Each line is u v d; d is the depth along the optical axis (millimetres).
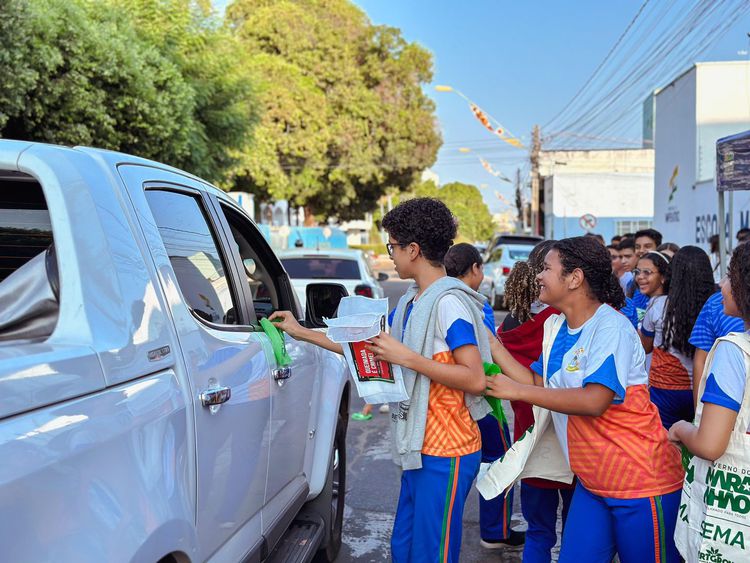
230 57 15039
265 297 3512
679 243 17094
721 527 2113
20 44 8594
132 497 1583
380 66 33125
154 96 11203
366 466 5746
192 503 1934
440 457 2580
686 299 4062
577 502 2725
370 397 2453
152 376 1813
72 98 10070
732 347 2107
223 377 2242
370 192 36094
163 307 1979
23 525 1272
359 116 32094
